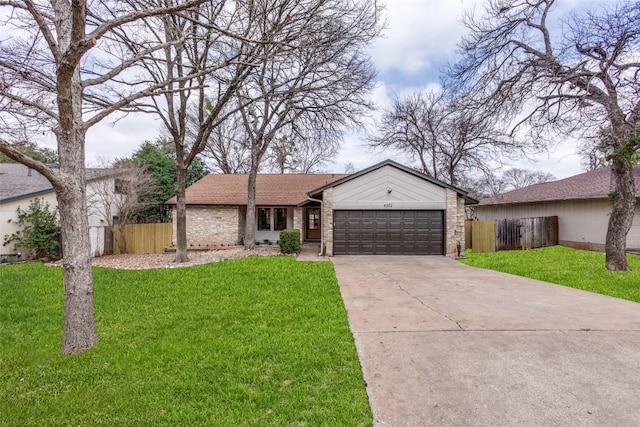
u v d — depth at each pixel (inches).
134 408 117.1
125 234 602.9
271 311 227.1
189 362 151.6
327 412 112.3
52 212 534.9
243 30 299.4
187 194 709.9
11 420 111.3
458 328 189.2
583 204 593.9
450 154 907.4
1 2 158.1
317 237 763.4
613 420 107.7
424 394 122.8
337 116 521.3
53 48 154.6
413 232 535.2
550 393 122.8
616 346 163.0
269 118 578.2
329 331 186.4
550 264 427.8
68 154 165.0
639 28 331.9
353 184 539.5
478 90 450.6
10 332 194.5
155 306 241.8
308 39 316.2
